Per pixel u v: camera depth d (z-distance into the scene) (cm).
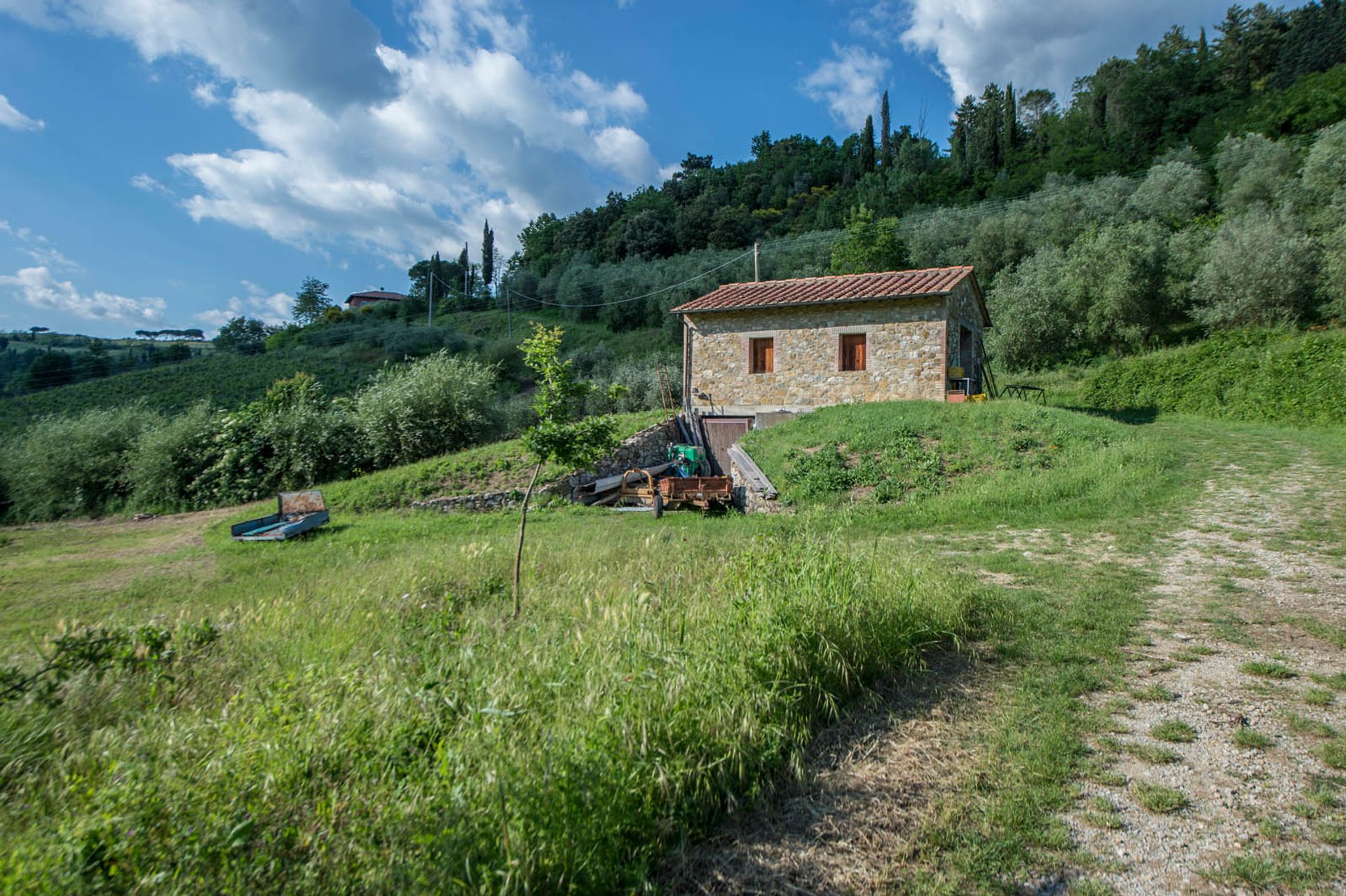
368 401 2417
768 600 488
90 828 269
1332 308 2430
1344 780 336
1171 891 266
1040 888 270
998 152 6366
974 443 1405
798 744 381
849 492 1298
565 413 747
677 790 313
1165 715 410
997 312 3253
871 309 1880
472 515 1469
